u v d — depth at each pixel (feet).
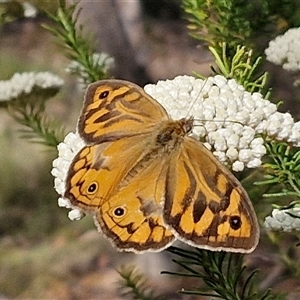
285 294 1.20
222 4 1.20
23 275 2.49
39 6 1.27
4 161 2.75
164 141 1.02
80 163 1.01
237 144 1.03
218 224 0.98
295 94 1.41
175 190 1.00
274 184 1.14
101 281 2.39
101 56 1.32
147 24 3.03
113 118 1.03
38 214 2.65
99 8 1.75
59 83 1.34
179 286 2.04
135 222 1.01
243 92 1.06
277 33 1.25
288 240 1.37
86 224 2.61
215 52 1.13
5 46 3.32
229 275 1.11
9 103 1.32
